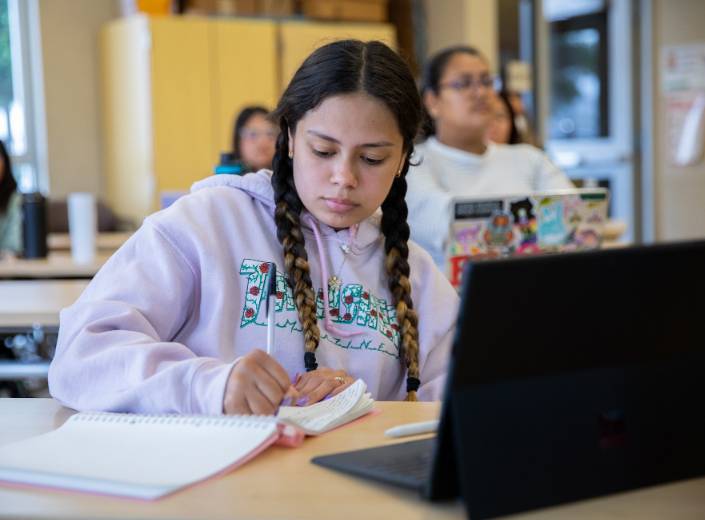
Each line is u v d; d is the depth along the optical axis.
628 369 0.90
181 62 5.48
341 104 1.29
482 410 0.83
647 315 0.89
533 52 6.60
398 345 1.46
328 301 1.43
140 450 0.99
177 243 1.37
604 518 0.85
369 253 1.50
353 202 1.34
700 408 0.94
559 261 0.83
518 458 0.85
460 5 6.12
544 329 0.84
